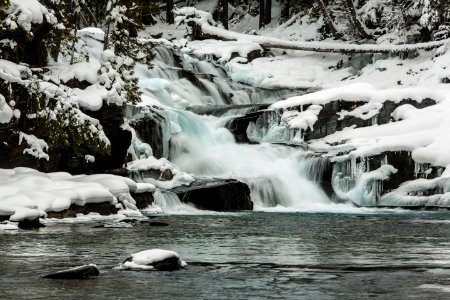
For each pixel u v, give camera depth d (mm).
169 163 26578
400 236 15742
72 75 22641
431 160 28328
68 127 21453
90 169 23297
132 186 21672
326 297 7809
